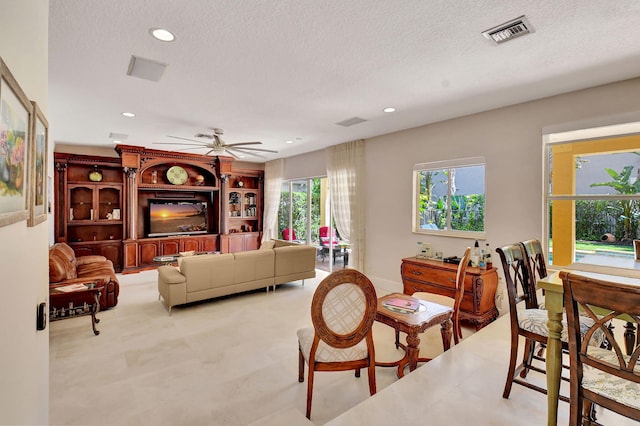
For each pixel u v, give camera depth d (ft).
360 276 6.67
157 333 11.00
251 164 27.96
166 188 22.47
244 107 12.18
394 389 7.02
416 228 15.58
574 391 4.53
